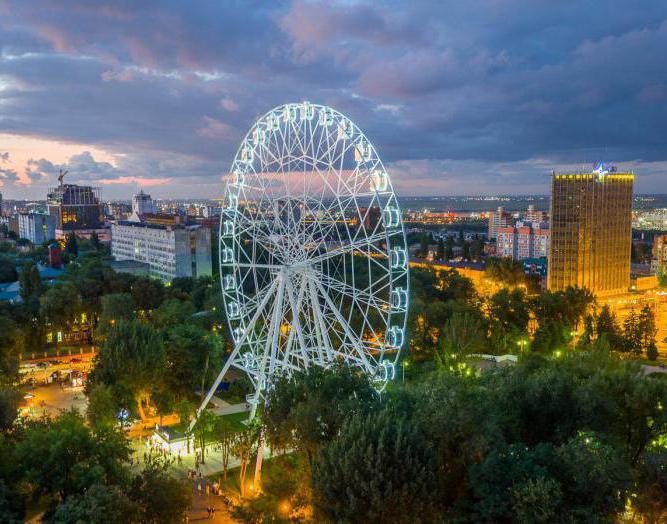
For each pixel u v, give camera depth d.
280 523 63.84
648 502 63.41
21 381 133.12
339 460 58.41
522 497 55.03
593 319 191.12
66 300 176.50
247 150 106.00
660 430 79.62
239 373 147.25
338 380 75.44
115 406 104.12
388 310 92.31
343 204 92.44
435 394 71.00
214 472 92.38
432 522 58.47
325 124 93.88
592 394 75.56
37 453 66.88
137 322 122.12
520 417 76.88
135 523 62.31
